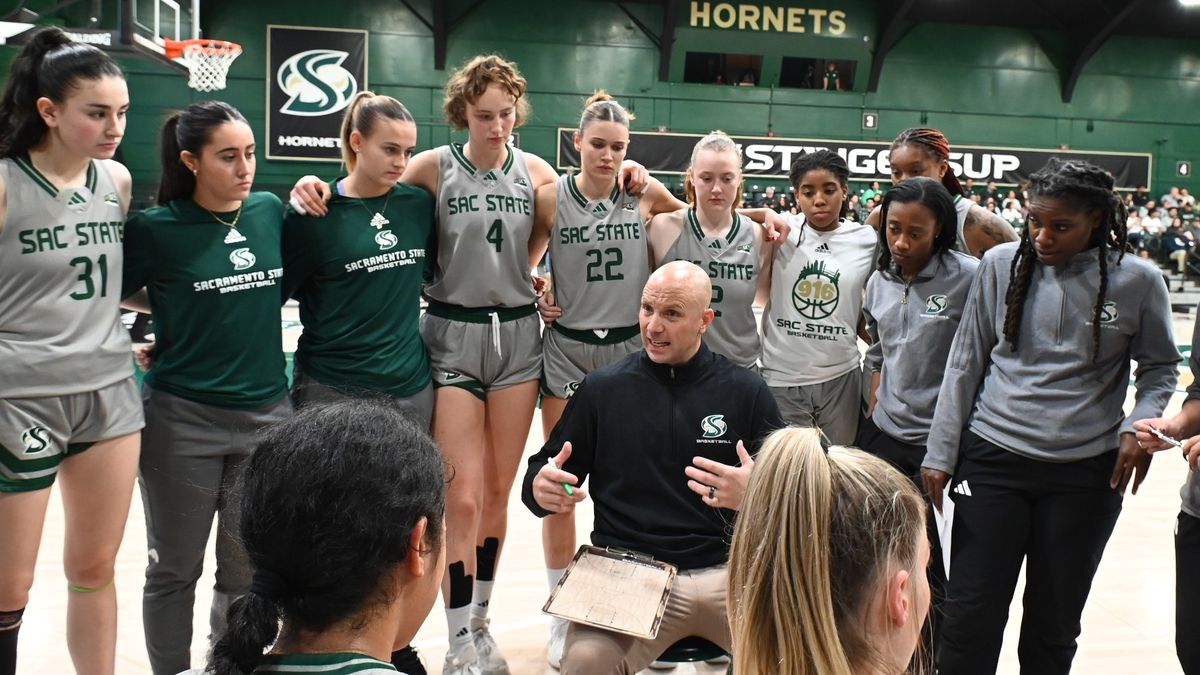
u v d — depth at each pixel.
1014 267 2.49
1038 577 2.47
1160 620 3.54
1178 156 19.55
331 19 16.78
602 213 3.28
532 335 3.27
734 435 2.54
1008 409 2.46
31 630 3.27
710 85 18.19
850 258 3.40
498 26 17.42
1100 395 2.42
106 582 2.52
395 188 3.03
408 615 1.05
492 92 3.01
